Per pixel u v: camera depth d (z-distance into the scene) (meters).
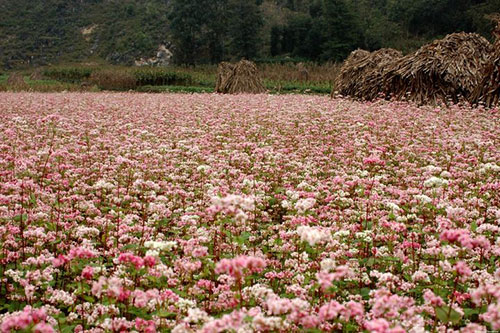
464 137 11.52
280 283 5.32
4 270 5.38
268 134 12.93
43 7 138.00
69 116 17.16
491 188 7.70
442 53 19.64
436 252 4.98
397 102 18.47
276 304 3.74
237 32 97.50
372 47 86.75
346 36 84.38
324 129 13.30
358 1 111.56
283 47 101.12
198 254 4.82
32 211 6.64
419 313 4.34
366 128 13.10
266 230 6.74
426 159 10.19
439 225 5.59
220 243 5.88
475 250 5.67
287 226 6.49
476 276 5.04
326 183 8.32
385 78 21.16
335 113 15.91
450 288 5.02
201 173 8.73
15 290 4.95
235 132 13.38
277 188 8.18
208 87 50.09
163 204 6.89
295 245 5.67
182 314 4.44
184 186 8.77
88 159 10.17
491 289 3.80
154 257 4.46
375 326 3.31
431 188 7.79
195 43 104.94
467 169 9.09
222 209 5.07
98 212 7.03
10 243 5.64
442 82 19.45
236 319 3.54
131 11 131.50
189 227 6.34
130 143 11.22
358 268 5.47
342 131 13.31
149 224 6.67
